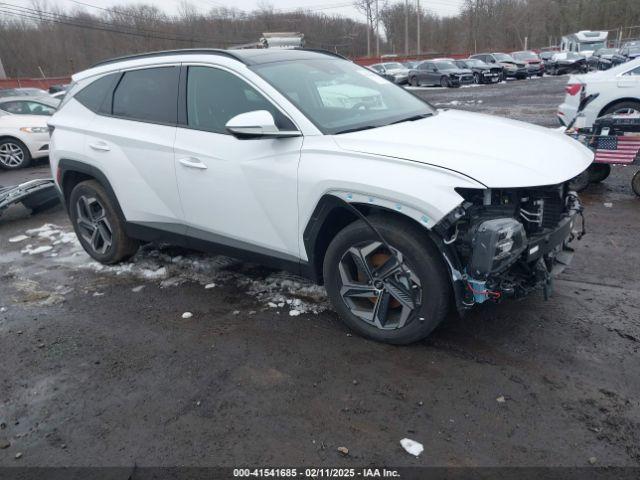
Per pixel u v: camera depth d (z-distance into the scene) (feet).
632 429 8.14
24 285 15.17
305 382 9.77
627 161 19.45
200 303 13.23
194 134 12.40
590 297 12.28
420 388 9.38
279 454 8.09
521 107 51.75
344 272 10.83
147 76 13.67
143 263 16.07
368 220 10.12
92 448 8.48
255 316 12.35
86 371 10.61
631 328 10.87
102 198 15.11
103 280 15.12
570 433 8.14
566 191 11.16
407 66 111.65
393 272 10.10
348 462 7.85
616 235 16.17
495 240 8.86
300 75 12.32
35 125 36.22
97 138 14.43
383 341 10.73
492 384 9.37
